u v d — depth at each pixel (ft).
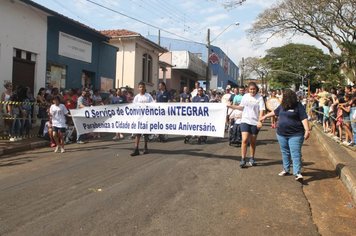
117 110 37.93
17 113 44.98
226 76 223.71
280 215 20.20
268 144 45.98
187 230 17.87
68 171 29.58
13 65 52.49
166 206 21.16
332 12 69.82
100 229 17.79
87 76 72.18
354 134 42.06
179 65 120.67
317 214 20.81
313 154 39.78
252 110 30.96
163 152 38.40
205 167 31.07
